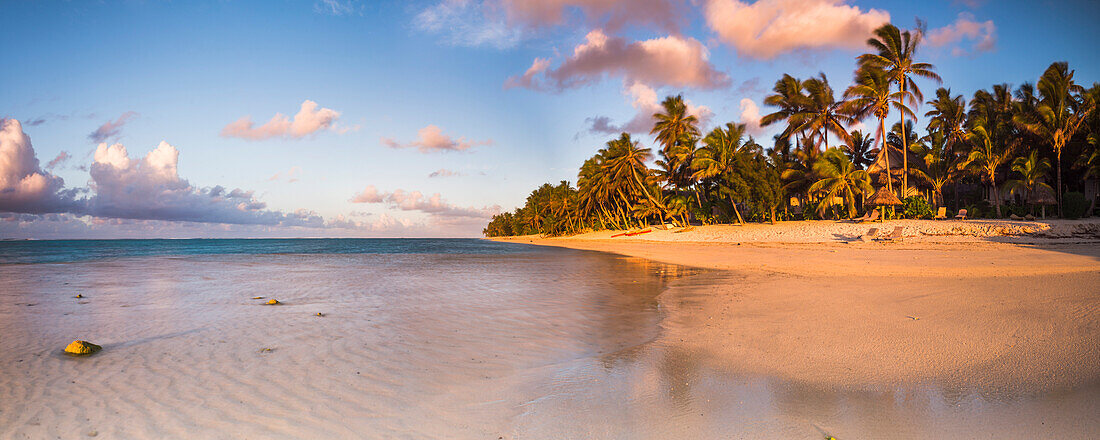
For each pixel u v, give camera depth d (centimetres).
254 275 2064
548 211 10569
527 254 4053
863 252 2473
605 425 449
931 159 4128
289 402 513
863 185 4066
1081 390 474
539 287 1537
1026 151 3709
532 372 620
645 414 474
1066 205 3366
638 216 6153
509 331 870
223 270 2392
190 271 2342
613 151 5959
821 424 439
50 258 4000
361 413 482
